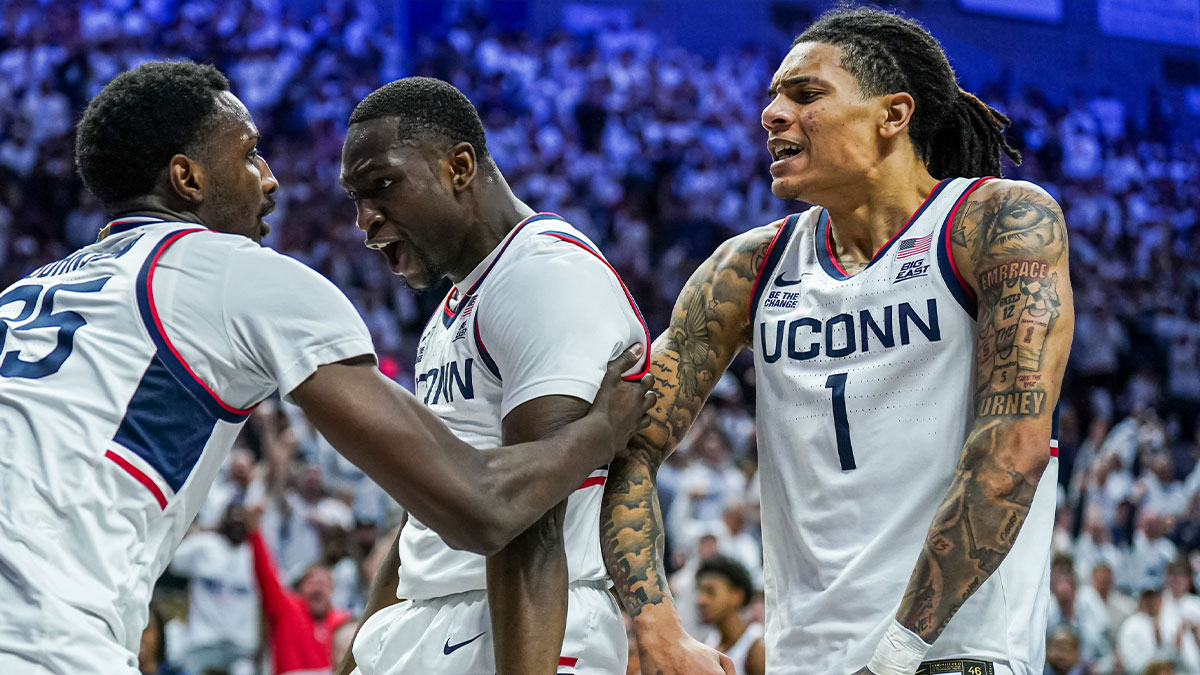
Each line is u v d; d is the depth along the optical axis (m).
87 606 1.68
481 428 2.07
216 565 5.63
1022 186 1.95
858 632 1.92
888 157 2.07
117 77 1.99
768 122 2.10
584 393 1.94
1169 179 16.06
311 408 1.78
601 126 13.33
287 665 4.98
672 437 2.20
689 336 2.23
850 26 2.11
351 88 12.35
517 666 1.92
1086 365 12.38
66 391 1.76
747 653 4.39
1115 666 7.15
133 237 1.88
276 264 1.84
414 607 2.15
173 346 1.79
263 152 11.25
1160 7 17.72
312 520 6.39
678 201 12.83
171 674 5.45
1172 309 13.64
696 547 6.34
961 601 1.82
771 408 2.10
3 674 1.62
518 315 2.00
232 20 12.20
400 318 10.29
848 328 2.02
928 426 1.94
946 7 16.53
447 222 2.11
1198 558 8.30
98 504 1.72
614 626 2.11
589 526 2.12
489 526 1.79
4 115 10.14
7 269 9.32
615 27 15.38
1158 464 9.32
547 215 2.17
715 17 15.80
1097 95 17.27
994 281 1.89
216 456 1.86
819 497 2.01
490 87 13.45
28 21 10.78
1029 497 1.81
